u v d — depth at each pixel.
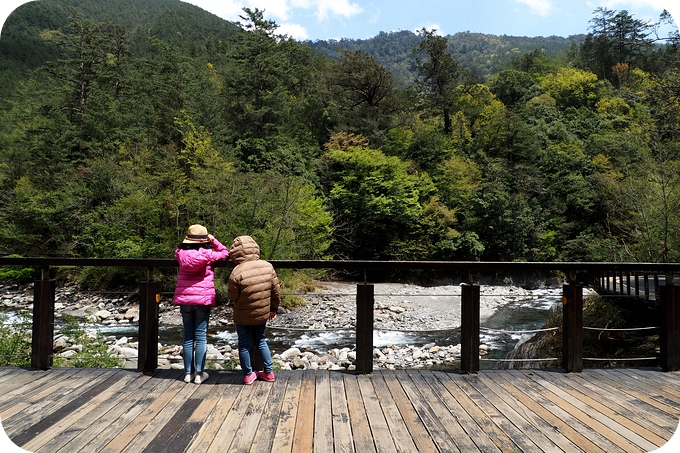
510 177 31.12
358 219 26.80
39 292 3.99
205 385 3.56
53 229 21.41
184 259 3.55
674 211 12.36
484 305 17.88
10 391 3.39
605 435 2.65
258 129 30.19
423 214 27.31
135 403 3.15
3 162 25.20
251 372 3.62
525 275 27.30
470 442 2.54
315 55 55.78
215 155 19.53
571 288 3.99
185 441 2.53
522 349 7.99
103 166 21.92
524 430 2.72
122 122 26.98
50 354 4.01
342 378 3.76
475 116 40.69
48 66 28.34
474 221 27.94
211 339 10.51
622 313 7.70
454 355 9.41
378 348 10.14
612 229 19.08
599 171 30.08
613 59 50.12
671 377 3.84
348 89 34.47
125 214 19.23
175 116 25.95
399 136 33.12
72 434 2.62
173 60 31.27
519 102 49.56
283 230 17.55
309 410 3.02
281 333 11.80
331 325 13.45
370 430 2.70
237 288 3.46
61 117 25.03
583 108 45.91
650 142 12.98
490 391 3.45
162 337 10.76
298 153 26.69
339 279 25.05
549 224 29.47
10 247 21.34
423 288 21.97
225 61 58.12
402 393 3.38
